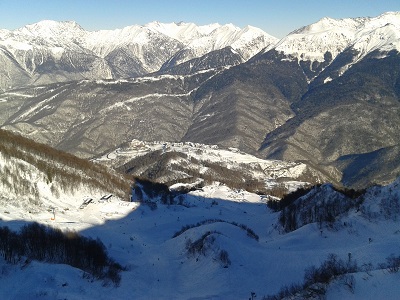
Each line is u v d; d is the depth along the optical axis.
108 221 146.75
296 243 114.75
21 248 83.44
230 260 96.25
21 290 67.31
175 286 90.19
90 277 82.06
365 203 123.88
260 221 178.50
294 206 155.88
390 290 54.25
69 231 107.81
